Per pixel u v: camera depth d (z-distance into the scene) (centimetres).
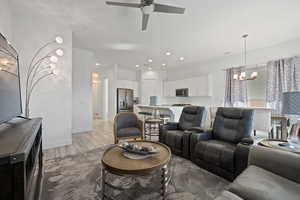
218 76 585
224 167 201
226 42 424
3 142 95
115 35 380
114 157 176
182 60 622
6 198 78
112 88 732
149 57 578
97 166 241
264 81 478
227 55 548
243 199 102
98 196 167
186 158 268
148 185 188
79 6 262
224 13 279
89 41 419
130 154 183
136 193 172
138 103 804
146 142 234
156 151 181
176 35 379
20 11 281
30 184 123
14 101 166
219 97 580
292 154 126
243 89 511
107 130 529
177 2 248
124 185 188
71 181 197
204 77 610
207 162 226
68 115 351
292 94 180
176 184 191
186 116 335
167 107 489
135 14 285
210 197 166
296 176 117
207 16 290
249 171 131
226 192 108
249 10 269
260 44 436
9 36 266
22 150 81
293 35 375
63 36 338
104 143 370
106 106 830
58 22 319
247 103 510
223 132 255
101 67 773
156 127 522
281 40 406
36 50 306
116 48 478
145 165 154
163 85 822
